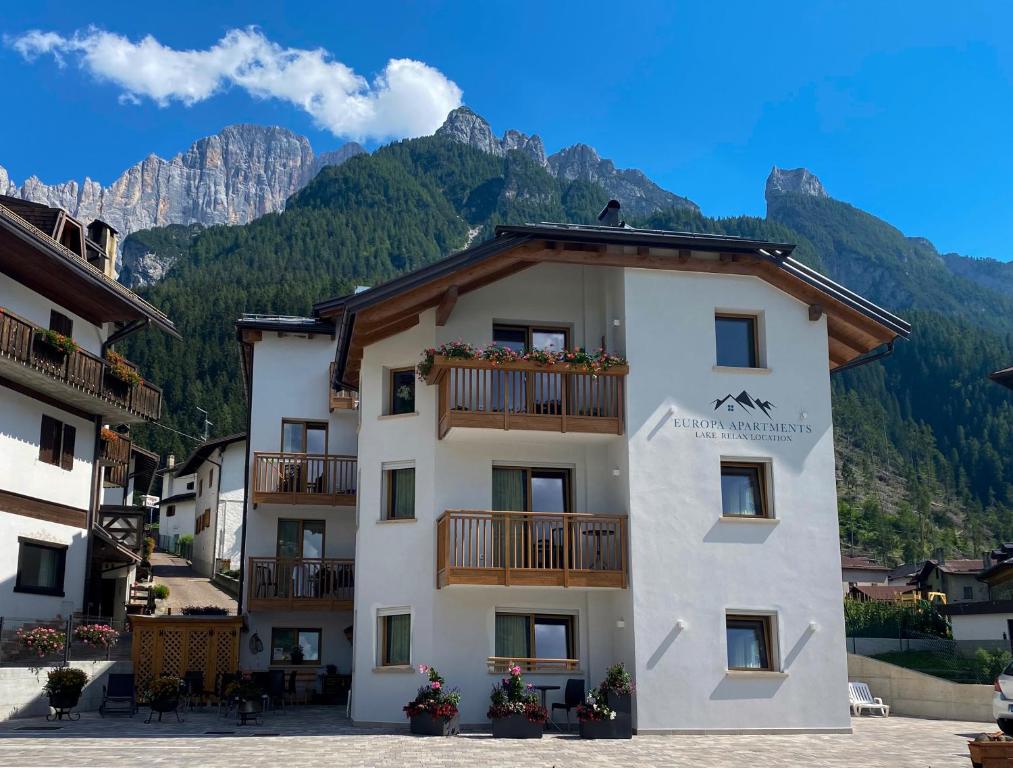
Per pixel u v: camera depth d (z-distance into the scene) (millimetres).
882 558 126688
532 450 22859
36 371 26375
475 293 23484
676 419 22109
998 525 142750
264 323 31672
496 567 20984
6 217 24188
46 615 27797
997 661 27984
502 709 19516
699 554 21531
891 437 163625
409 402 23906
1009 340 184500
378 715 22094
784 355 23031
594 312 23891
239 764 14555
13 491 26875
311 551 31219
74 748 16125
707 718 20781
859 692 26797
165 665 27422
